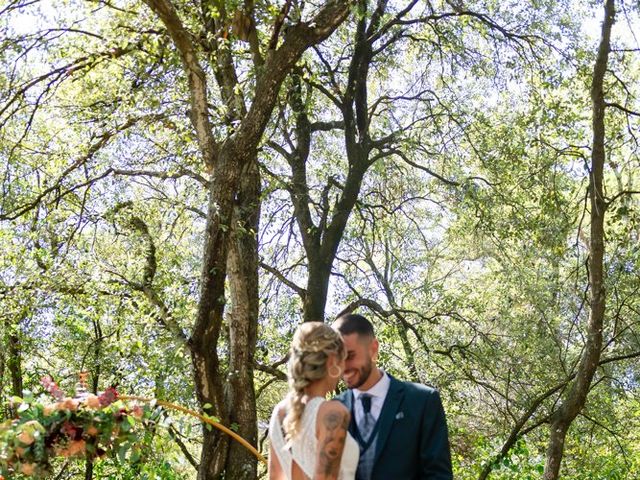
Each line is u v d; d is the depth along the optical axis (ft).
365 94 49.39
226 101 33.96
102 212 41.11
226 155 30.68
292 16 35.37
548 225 43.19
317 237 46.09
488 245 56.03
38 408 14.79
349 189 46.73
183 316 38.50
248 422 33.14
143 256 40.29
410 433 12.78
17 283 37.14
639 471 47.73
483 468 42.04
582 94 43.68
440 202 51.83
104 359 42.88
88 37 37.58
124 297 37.88
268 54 31.19
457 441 49.01
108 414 15.06
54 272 36.86
